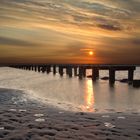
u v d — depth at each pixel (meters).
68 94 16.58
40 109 9.65
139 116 8.52
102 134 5.93
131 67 24.30
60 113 8.70
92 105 12.32
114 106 12.06
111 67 24.58
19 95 14.64
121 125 6.91
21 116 7.91
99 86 22.03
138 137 5.72
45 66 51.56
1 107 9.80
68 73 39.00
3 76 36.59
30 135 5.77
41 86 21.95
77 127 6.57
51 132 6.02
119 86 21.92
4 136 5.67
